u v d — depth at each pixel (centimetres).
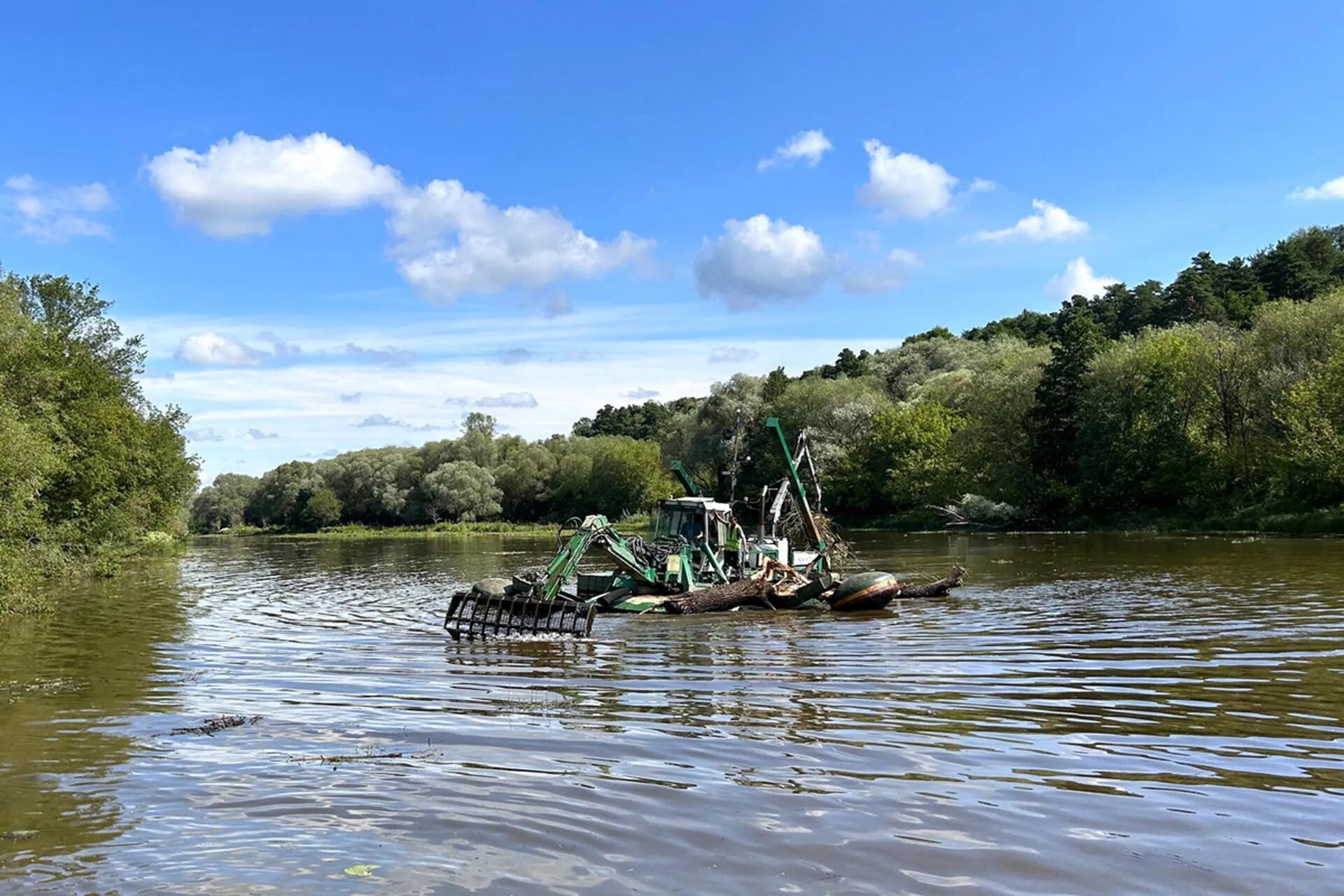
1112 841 589
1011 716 937
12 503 2253
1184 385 5553
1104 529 5381
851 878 532
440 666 1338
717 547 2306
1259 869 543
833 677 1178
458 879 535
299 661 1394
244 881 535
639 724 933
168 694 1131
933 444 7100
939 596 2180
